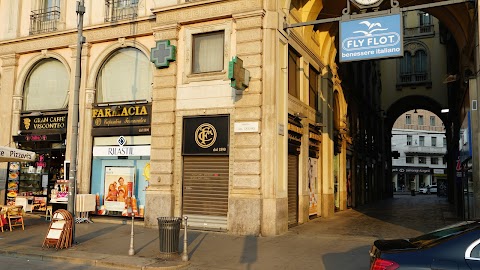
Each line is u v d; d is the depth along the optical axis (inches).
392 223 650.8
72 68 666.2
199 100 547.5
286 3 551.8
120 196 616.1
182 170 551.8
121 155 613.3
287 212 534.6
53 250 409.1
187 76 558.3
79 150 635.5
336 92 874.8
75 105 455.5
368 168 1312.7
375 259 205.6
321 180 740.7
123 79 642.8
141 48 621.3
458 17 666.8
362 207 1046.4
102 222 600.7
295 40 599.8
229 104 529.0
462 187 694.5
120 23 628.7
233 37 538.0
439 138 2765.7
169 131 556.1
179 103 560.1
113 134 618.8
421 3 685.9
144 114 597.3
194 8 557.9
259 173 500.1
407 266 192.7
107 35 642.2
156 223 547.5
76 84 458.0
